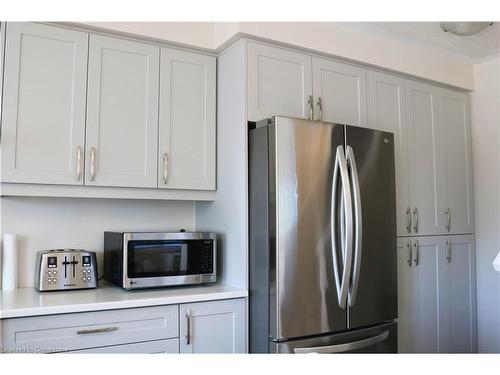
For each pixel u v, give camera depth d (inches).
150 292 82.3
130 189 86.4
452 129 124.3
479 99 128.3
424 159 116.4
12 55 76.1
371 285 88.9
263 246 82.3
